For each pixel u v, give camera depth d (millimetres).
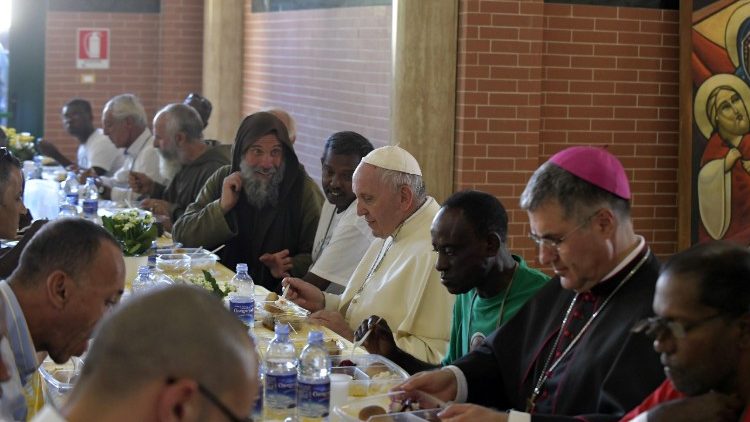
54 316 2535
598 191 2492
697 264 2006
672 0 6535
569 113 6457
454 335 3457
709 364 1999
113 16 10844
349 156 4613
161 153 6742
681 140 6445
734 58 6406
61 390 2920
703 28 6383
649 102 6562
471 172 6211
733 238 6480
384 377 3035
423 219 3959
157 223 5926
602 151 2541
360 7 7293
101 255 2527
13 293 2521
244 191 5363
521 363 2840
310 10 8391
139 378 1394
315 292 4234
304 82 8562
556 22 6367
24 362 2539
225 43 10492
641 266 2564
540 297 2891
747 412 1989
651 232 6660
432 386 2824
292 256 5316
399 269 3869
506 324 2920
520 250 6316
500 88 6203
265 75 9688
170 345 1403
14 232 4238
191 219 5430
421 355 3658
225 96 10562
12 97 10805
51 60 10789
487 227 3148
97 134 9016
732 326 1983
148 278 4273
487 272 3182
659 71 6559
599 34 6441
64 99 10867
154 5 10898
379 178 3934
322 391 2762
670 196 6652
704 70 6406
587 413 2543
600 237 2514
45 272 2508
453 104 6207
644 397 2373
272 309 4023
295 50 8789
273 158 5250
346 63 7582
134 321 1427
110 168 8672
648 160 6598
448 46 6156
